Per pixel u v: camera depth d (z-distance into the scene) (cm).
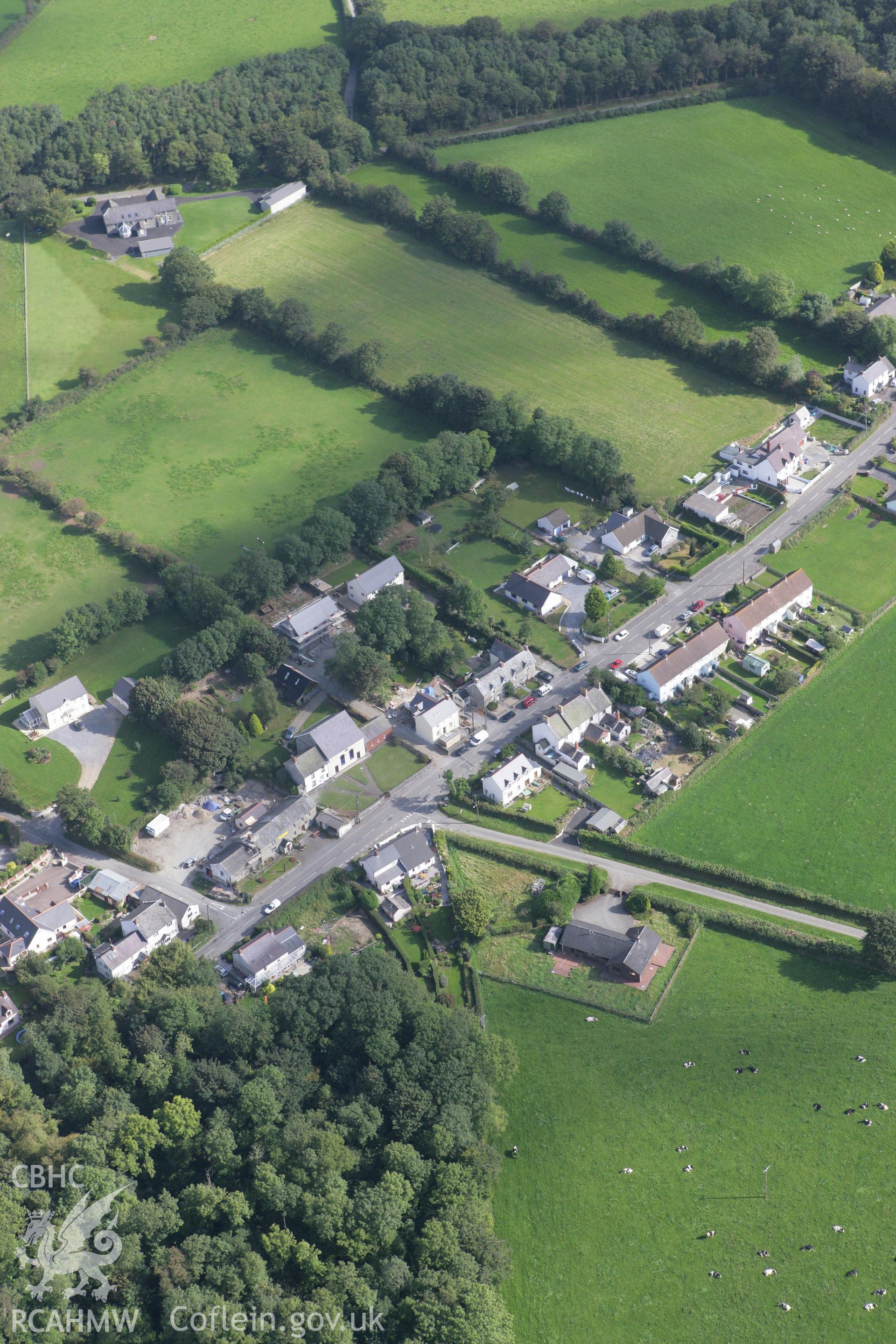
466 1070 18938
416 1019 19325
